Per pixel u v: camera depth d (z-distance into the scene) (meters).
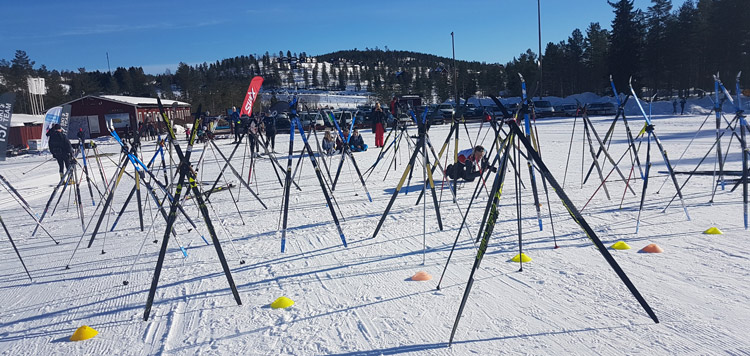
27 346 3.59
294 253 5.51
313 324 3.60
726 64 51.62
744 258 4.30
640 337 3.05
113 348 3.45
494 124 7.05
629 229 5.52
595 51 63.50
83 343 3.56
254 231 6.72
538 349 2.99
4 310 4.38
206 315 3.91
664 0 54.53
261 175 13.35
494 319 3.46
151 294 3.93
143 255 5.90
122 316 4.03
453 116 7.19
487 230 3.33
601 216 6.23
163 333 3.64
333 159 16.23
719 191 7.33
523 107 4.90
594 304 3.58
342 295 4.14
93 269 5.46
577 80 69.00
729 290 3.64
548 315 3.46
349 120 35.28
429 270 4.61
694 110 37.25
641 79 54.19
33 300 4.60
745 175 5.26
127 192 12.01
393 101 12.42
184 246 6.18
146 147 28.66
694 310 3.36
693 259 4.37
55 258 6.08
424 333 3.33
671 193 7.41
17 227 8.38
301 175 12.80
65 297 4.61
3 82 73.06
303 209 8.09
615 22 52.53
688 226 5.48
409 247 5.43
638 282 3.93
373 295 4.09
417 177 11.04
